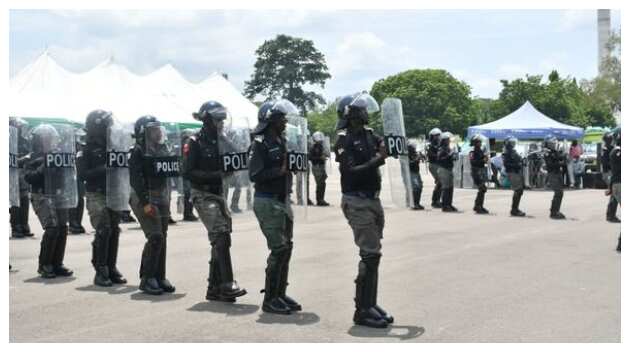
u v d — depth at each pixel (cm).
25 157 996
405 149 721
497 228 1470
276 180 720
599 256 1082
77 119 2294
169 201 842
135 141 823
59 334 649
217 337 634
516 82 7169
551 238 1304
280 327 668
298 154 734
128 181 873
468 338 624
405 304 755
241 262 1039
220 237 774
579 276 912
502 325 666
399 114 713
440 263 1018
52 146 923
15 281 909
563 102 7038
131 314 725
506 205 2069
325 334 642
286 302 740
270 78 6838
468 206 2039
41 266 936
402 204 760
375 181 674
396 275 923
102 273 880
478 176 1822
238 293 776
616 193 1158
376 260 671
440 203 1986
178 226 1535
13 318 709
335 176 3944
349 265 1006
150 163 812
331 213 1848
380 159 664
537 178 2806
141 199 805
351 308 744
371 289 672
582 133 3028
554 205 1680
